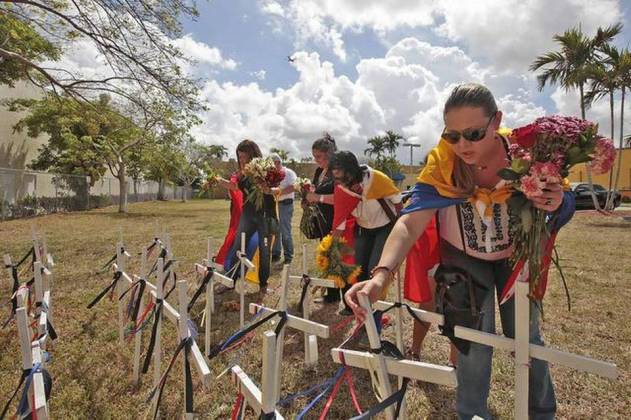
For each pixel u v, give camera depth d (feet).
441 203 6.05
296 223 48.93
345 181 11.34
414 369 4.64
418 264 8.22
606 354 11.21
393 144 176.55
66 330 12.80
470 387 6.43
